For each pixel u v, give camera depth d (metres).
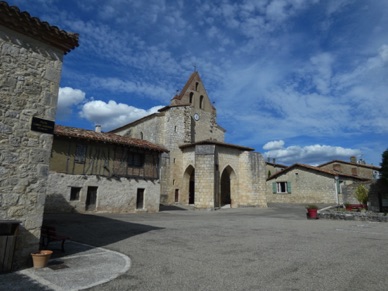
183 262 6.54
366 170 37.00
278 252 7.61
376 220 15.71
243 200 28.53
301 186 31.55
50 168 16.55
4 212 5.71
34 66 6.52
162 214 19.70
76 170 17.56
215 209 25.23
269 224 14.20
